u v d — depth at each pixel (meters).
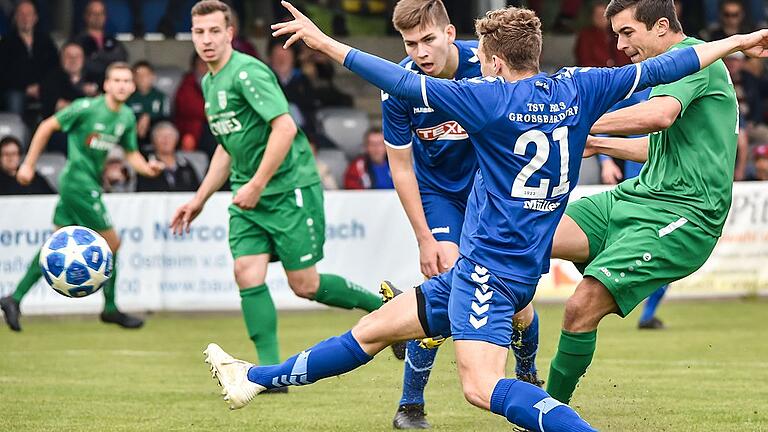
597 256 20.00
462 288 16.67
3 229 39.34
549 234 16.95
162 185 44.31
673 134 19.64
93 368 29.11
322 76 50.91
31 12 48.56
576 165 16.94
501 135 16.45
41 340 35.09
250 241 26.44
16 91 48.38
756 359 29.88
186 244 40.25
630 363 29.17
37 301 39.84
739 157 48.03
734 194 42.34
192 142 47.25
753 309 41.50
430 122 21.08
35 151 36.94
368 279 40.75
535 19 16.89
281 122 25.56
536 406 15.89
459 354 16.55
